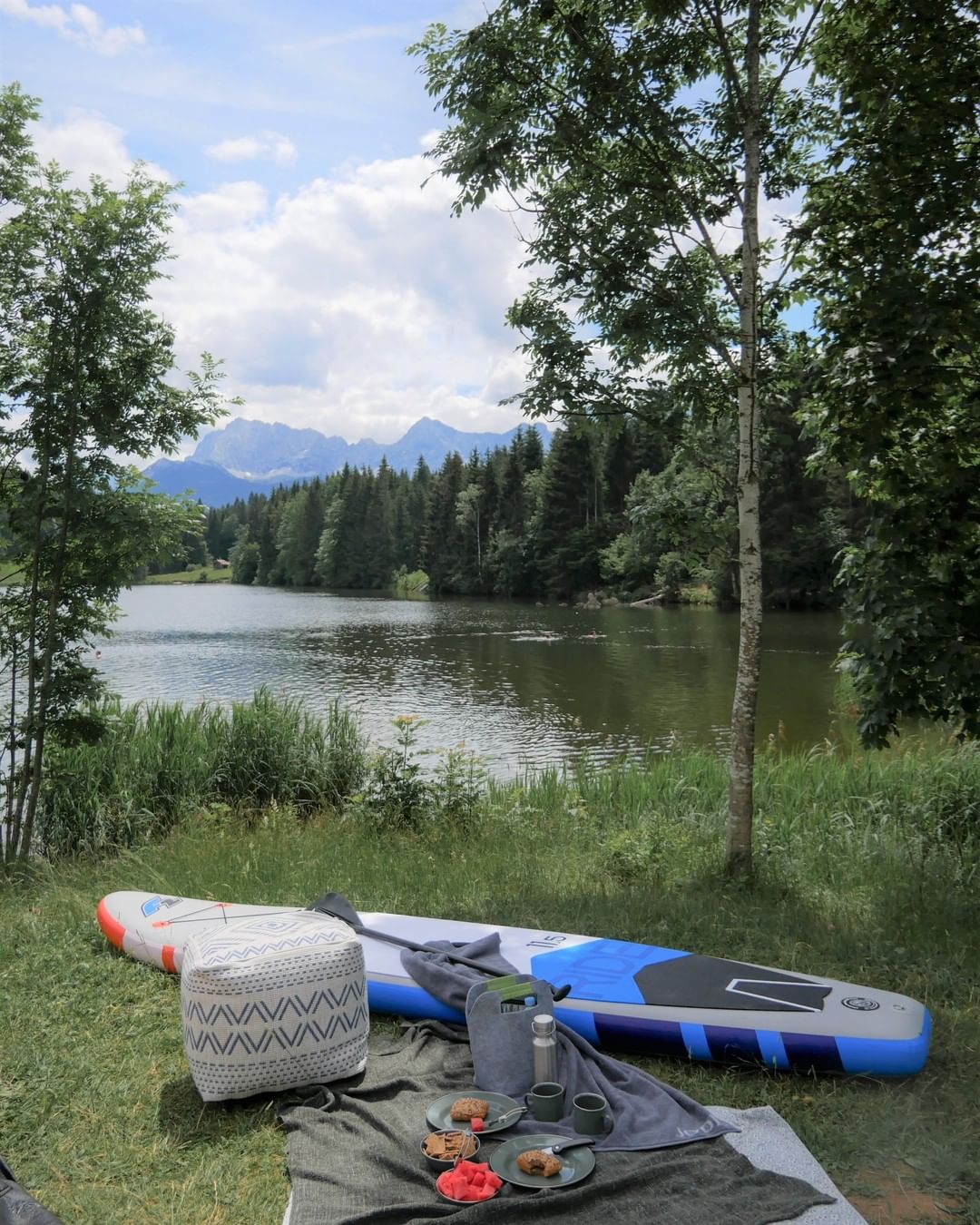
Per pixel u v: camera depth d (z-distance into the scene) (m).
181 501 8.48
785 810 8.62
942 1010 4.34
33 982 4.89
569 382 6.64
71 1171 3.27
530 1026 3.71
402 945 4.81
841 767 10.08
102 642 35.56
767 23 6.37
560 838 8.21
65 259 7.75
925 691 5.95
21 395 7.95
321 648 33.12
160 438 8.42
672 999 4.12
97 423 7.98
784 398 6.79
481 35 6.06
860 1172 3.13
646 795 9.60
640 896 6.06
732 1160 3.08
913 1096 3.62
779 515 46.50
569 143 6.17
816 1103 3.61
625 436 65.75
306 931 3.92
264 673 25.78
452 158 6.09
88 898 6.38
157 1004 4.61
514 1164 3.07
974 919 5.53
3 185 7.72
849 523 45.09
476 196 6.14
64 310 7.91
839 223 6.12
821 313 6.21
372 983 4.47
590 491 66.94
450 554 83.38
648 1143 3.19
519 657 29.47
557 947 4.77
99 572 8.27
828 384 5.88
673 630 38.81
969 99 5.64
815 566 46.00
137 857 7.76
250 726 10.75
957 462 5.84
